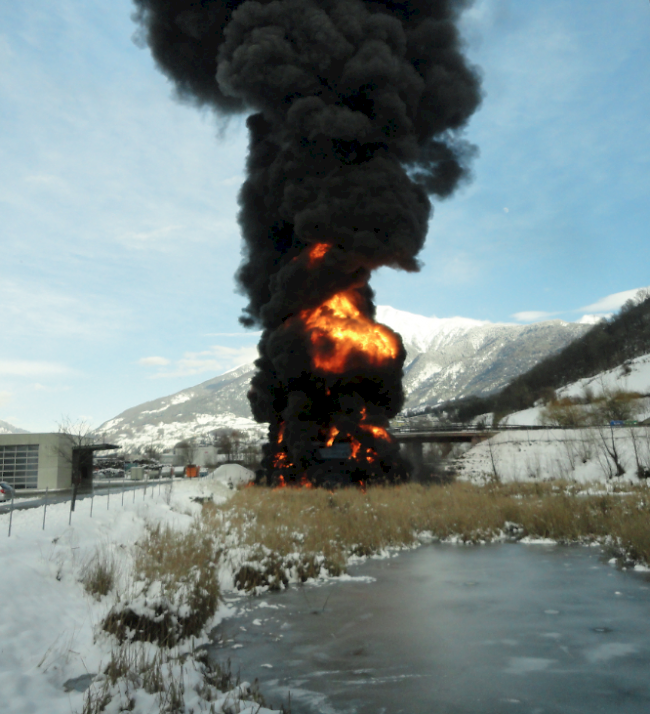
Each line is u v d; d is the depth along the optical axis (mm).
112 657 7379
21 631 7770
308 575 14586
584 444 62656
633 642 8875
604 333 178375
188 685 7156
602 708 6629
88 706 5977
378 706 6855
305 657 8750
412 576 14742
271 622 10727
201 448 132875
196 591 11227
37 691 6391
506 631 9688
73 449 49281
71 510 18562
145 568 12281
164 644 8781
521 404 163875
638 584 12719
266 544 16703
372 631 10008
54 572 10453
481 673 7820
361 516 22453
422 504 27297
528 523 21594
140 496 29094
